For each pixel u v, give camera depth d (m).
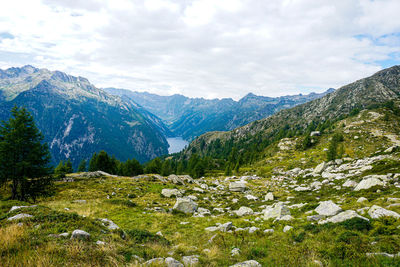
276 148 121.69
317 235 11.33
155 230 18.20
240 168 106.69
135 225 19.66
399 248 7.96
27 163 28.78
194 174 94.56
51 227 9.29
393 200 16.03
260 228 15.83
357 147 80.94
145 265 7.21
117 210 25.66
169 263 7.82
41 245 7.25
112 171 84.81
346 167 44.19
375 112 121.56
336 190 28.38
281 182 52.91
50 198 34.28
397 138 82.56
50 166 32.78
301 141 118.19
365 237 9.66
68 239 8.12
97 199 32.19
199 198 39.94
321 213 16.27
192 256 9.62
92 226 10.29
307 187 37.34
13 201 17.67
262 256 9.86
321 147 93.81
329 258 8.14
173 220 22.00
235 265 8.38
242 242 12.43
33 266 5.95
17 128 28.72
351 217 12.30
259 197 37.25
